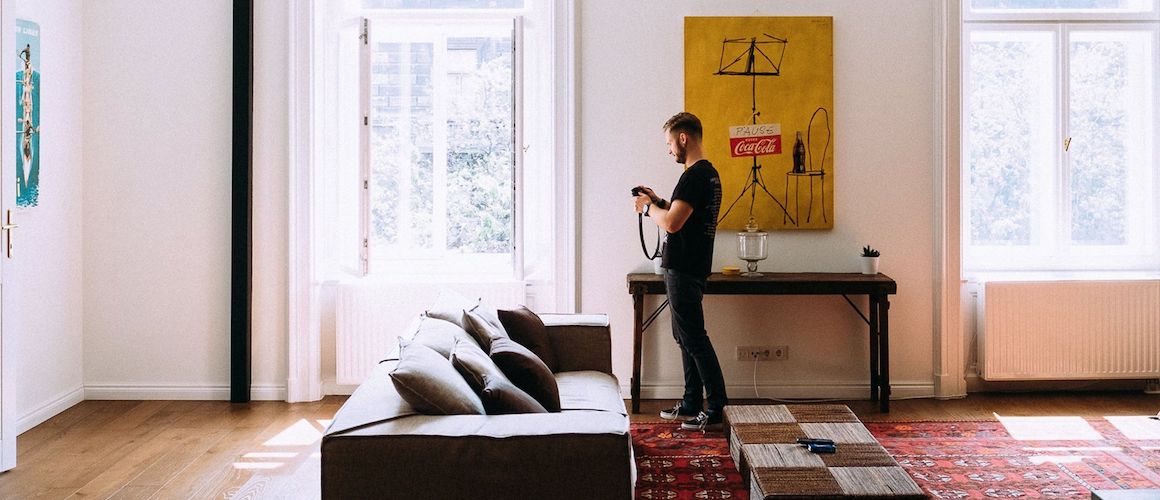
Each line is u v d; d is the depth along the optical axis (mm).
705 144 4898
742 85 4887
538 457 2137
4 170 3582
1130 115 5207
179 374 4957
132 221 4902
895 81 4898
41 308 4461
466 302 3684
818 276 4660
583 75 4887
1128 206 5234
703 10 4891
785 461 2639
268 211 4895
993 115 5172
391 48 5043
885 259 4945
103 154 4879
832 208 4910
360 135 4883
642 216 4883
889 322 4965
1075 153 5199
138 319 4930
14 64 3643
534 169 5062
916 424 4367
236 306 4828
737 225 4930
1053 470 3588
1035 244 5215
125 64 4859
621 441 2145
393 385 2504
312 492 3379
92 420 4473
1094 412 4586
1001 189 5195
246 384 4867
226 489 3412
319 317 4973
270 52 4840
